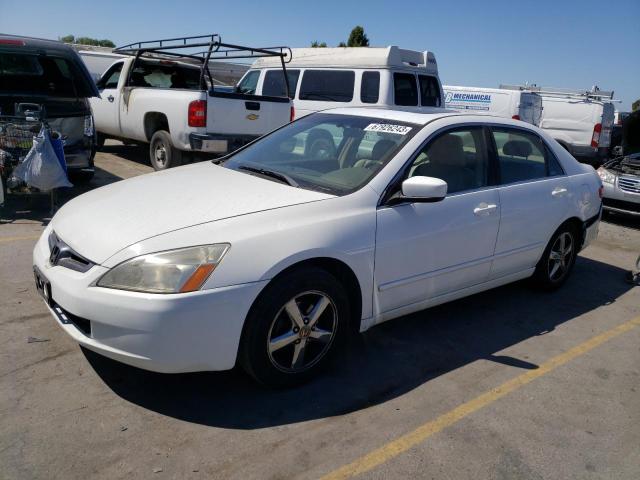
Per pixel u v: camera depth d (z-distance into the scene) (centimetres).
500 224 425
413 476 265
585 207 515
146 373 331
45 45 691
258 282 290
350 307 354
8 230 581
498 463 279
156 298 272
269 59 1141
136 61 967
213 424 291
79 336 291
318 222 321
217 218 306
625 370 386
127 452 265
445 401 329
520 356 394
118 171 951
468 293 427
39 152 612
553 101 1598
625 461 288
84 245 302
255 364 304
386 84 928
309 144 425
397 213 355
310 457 272
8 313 389
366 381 344
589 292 542
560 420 320
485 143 432
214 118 807
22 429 274
